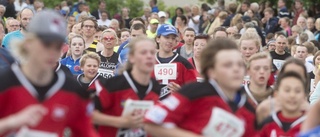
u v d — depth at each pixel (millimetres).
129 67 13406
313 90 20344
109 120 13016
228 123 10469
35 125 9914
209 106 10398
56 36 9477
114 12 45719
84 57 18562
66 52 23062
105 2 45188
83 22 24875
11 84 9812
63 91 10070
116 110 13289
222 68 10352
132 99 13211
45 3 42500
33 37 9523
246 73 15258
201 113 10422
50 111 9977
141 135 13250
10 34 20953
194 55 19750
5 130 9211
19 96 9828
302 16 35562
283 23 35656
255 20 35688
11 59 14031
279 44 23812
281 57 23938
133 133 13250
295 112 12852
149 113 10469
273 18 37000
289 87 12656
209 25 38156
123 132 13266
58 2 42438
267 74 14539
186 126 10500
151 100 13344
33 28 9547
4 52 14141
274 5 43469
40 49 9523
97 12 40531
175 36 18000
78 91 10195
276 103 13047
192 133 10398
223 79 10375
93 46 24391
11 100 9836
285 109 12844
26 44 9648
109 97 13227
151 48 13133
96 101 13180
